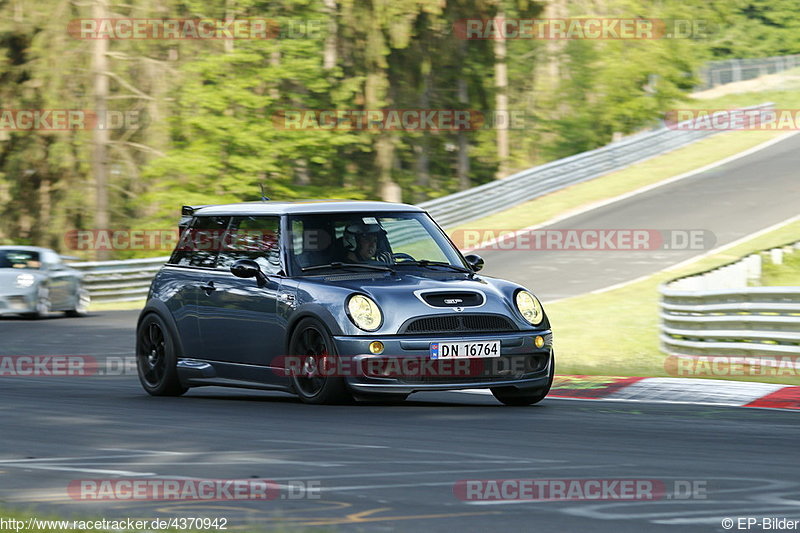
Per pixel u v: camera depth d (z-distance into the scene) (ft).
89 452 76.28
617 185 424.87
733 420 91.97
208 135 461.78
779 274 269.85
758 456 71.97
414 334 97.66
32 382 135.74
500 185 395.96
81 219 476.95
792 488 60.70
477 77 555.28
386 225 110.52
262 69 473.67
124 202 469.57
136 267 313.94
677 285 185.16
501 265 313.32
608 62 585.63
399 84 540.93
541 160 606.96
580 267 302.45
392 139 524.52
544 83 609.42
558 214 385.09
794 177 415.03
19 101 463.01
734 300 154.10
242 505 57.77
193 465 70.13
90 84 435.94
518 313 102.73
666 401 109.50
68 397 115.24
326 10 509.35
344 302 98.53
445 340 97.71
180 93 457.27
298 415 94.63
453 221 373.20
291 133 478.59
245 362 107.76
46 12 436.35
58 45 433.48
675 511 55.06
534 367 102.53
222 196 467.52
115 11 451.12
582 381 126.00
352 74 520.42
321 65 517.55
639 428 86.28
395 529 51.88
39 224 491.31
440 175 590.96
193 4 476.13
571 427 86.74
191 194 450.30
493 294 103.14
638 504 56.80
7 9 442.50
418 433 83.25
